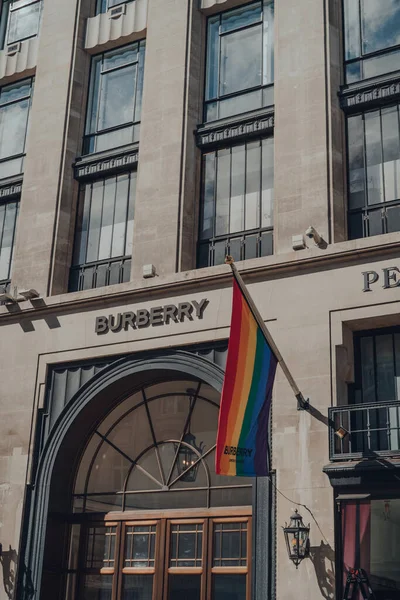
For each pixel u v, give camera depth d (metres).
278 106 18.17
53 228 19.98
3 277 20.80
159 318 17.89
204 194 19.08
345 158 17.61
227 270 17.27
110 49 21.72
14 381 19.11
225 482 17.05
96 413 18.61
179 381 18.23
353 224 17.09
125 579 17.44
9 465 18.42
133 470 18.20
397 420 15.60
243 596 16.02
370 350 16.30
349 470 14.59
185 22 20.12
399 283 15.55
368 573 14.17
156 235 18.59
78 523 18.28
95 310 18.75
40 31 22.53
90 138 21.12
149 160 19.38
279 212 17.33
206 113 19.73
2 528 17.94
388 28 18.20
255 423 14.56
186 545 17.03
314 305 16.23
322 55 18.03
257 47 19.66
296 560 14.76
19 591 17.39
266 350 15.02
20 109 22.38
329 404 15.47
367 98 17.66
